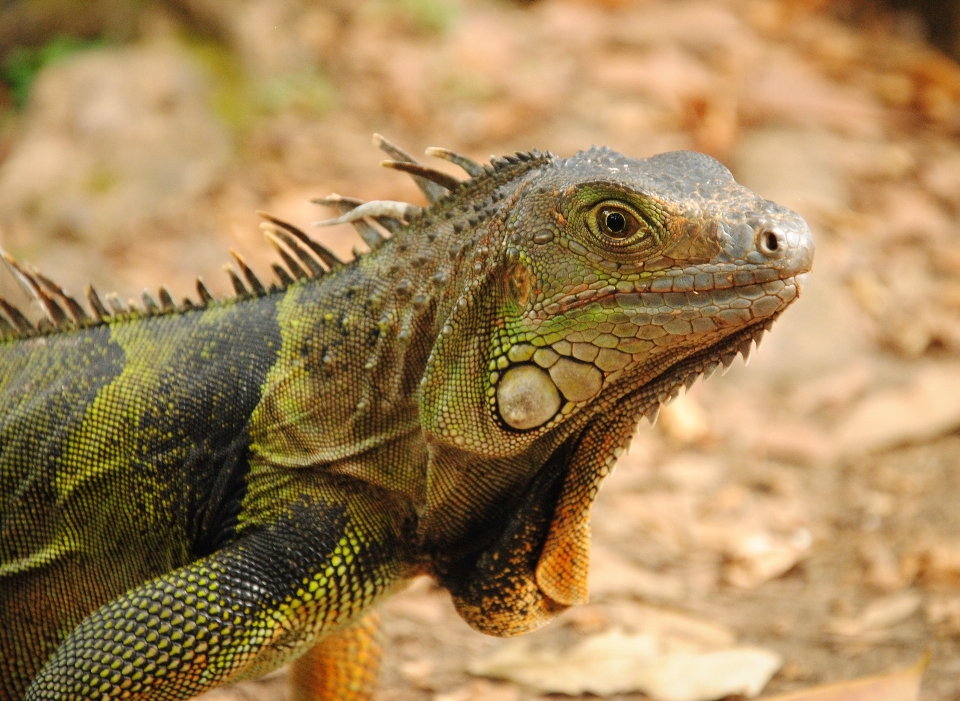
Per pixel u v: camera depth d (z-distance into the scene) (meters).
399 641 8.81
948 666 7.85
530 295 5.36
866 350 13.87
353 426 5.83
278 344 6.02
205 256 14.33
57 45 17.80
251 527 5.78
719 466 11.98
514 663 8.31
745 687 7.82
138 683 5.34
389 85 18.80
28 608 6.25
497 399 5.47
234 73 17.80
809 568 10.02
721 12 21.73
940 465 11.59
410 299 5.85
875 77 20.30
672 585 9.74
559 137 17.78
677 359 5.41
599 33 20.62
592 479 5.76
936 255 15.80
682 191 5.21
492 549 5.93
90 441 6.08
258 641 5.51
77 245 14.14
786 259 5.09
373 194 15.67
